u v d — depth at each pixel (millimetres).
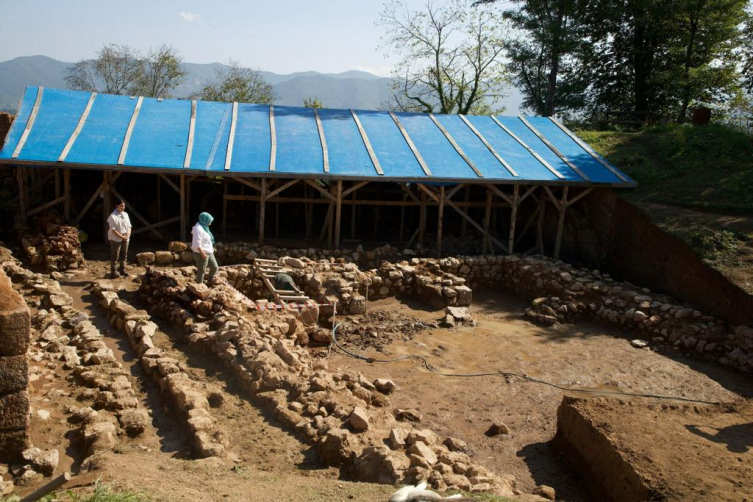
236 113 22031
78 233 17969
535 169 21422
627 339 15578
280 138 21047
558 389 12188
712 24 35344
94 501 5090
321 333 13766
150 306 13273
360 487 6570
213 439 7688
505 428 10086
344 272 17000
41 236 16938
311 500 6035
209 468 6773
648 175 22172
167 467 6629
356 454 7508
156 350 10445
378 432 8242
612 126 33906
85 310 13078
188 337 11172
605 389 12328
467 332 15469
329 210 20828
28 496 4945
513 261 19781
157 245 19781
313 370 10938
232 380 9711
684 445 8164
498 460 9133
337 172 19578
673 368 13633
